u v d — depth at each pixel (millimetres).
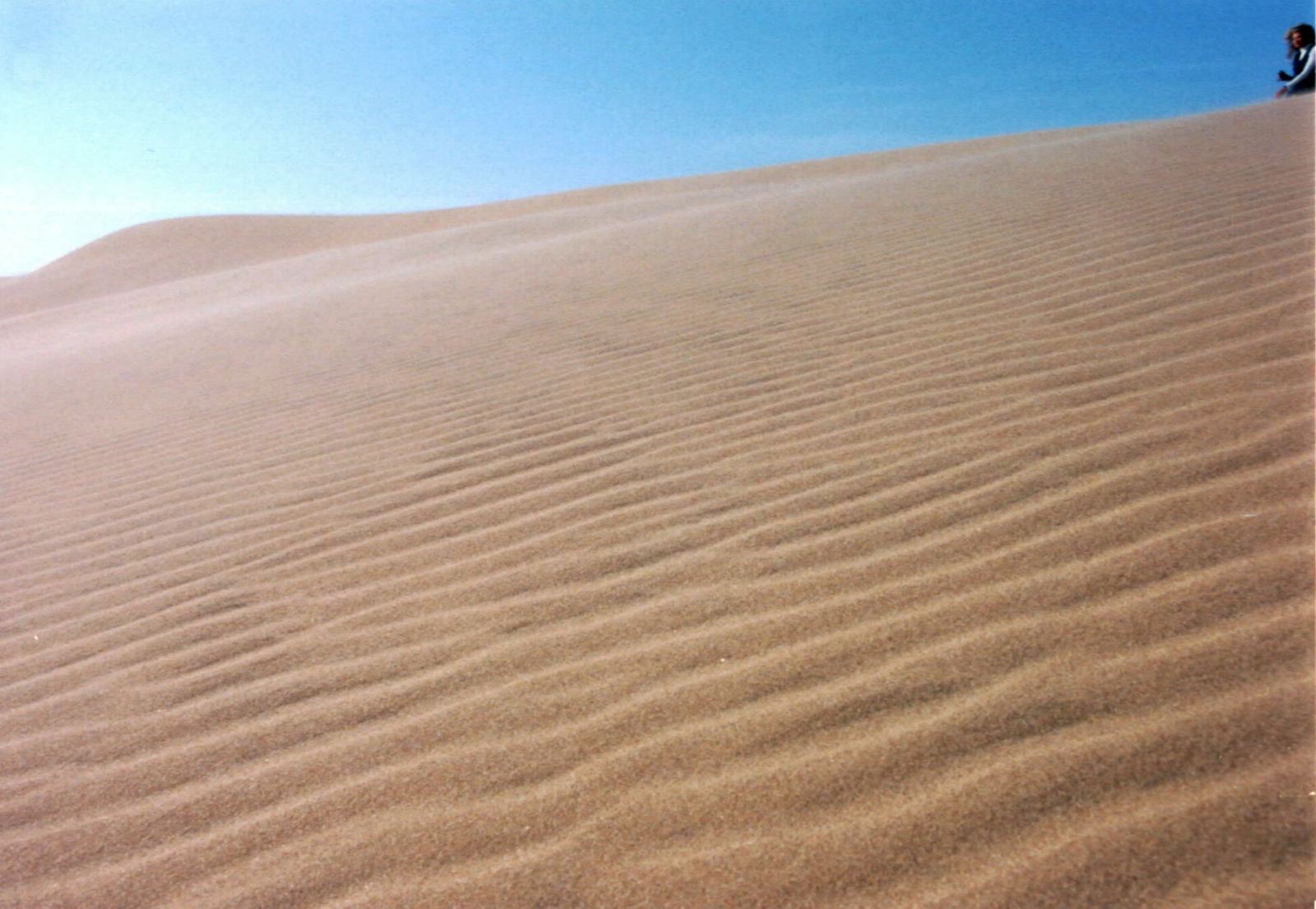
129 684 2545
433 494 3594
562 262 9430
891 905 1450
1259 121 9164
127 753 2217
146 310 18234
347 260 19938
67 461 5062
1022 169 9305
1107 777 1619
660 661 2225
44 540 3848
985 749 1740
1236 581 2088
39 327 19828
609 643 2346
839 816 1645
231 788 2014
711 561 2682
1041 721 1786
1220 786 1558
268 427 5016
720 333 5191
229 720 2283
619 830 1701
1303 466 2512
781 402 3891
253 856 1795
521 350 5695
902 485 2918
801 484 3078
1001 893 1439
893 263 5988
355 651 2525
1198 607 2027
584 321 6211
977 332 4223
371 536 3301
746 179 24375
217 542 3500
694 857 1609
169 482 4363
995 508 2658
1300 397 2904
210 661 2598
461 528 3230
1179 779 1588
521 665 2316
